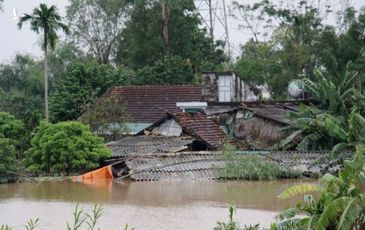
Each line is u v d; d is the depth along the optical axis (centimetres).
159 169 5378
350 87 6053
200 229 3334
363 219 2391
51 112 7631
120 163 5600
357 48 8231
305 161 5438
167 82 8825
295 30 8569
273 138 6072
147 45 9931
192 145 6172
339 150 5138
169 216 3709
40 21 6981
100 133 6638
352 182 2469
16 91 10925
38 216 3766
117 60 10662
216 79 7094
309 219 2408
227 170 5322
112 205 4131
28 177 5438
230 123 6644
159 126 6700
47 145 5559
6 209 4044
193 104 6819
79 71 7950
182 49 10081
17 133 6031
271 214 3709
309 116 5781
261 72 8656
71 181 5378
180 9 10062
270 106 6650
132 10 10238
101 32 10612
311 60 8294
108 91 7788
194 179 5300
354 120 5066
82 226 3441
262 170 5288
